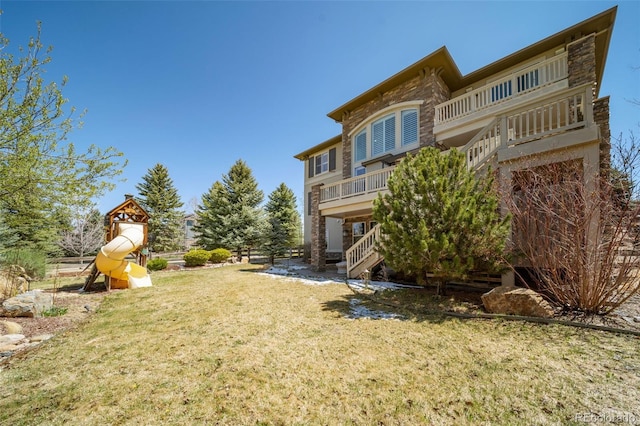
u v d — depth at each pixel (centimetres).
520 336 382
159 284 938
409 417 225
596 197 429
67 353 366
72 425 223
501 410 230
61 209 653
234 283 928
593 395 245
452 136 1022
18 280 707
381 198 659
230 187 2216
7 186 548
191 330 452
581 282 432
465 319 473
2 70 510
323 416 229
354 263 978
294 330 442
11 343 395
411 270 593
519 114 648
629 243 412
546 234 480
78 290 863
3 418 234
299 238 3061
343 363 322
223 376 298
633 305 456
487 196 565
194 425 221
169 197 2778
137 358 348
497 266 537
